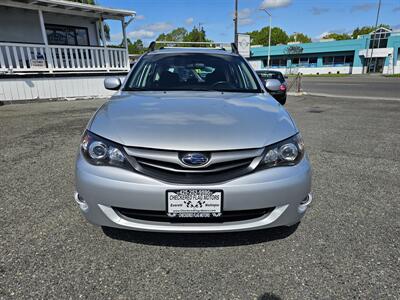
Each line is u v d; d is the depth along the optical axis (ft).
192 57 10.77
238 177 5.85
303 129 20.22
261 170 6.00
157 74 9.95
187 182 5.75
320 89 57.62
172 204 5.80
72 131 18.24
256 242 7.11
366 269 6.23
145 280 5.89
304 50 165.07
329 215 8.45
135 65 10.53
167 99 8.07
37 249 6.72
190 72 10.05
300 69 167.22
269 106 7.79
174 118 6.65
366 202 9.29
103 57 39.09
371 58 147.23
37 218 8.05
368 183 10.80
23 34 35.91
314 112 28.07
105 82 10.19
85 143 6.42
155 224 6.07
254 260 6.50
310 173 6.55
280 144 6.22
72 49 37.01
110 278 5.91
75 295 5.47
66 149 14.47
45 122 20.93
